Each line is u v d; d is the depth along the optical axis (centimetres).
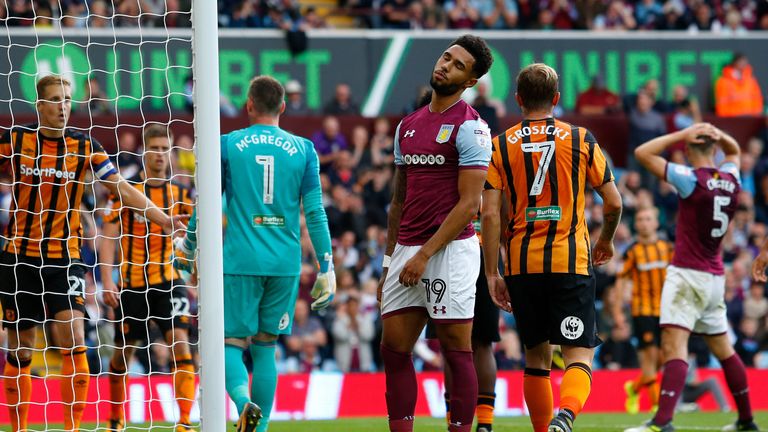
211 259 2109
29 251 2528
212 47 2138
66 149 2516
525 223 2212
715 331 3097
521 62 6391
